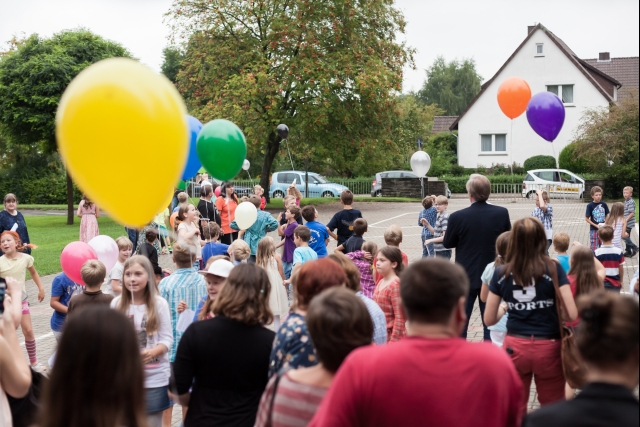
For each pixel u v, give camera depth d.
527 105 9.41
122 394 2.15
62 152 3.60
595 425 2.04
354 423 2.37
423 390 2.34
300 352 3.31
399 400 2.34
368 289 7.32
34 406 3.46
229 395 3.59
